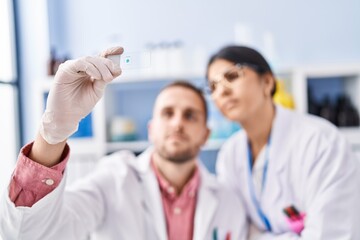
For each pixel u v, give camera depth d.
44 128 0.63
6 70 2.23
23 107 2.28
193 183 1.13
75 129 0.66
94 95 0.65
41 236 0.73
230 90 1.14
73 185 1.04
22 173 0.65
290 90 2.08
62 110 0.63
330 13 2.20
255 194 1.23
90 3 2.30
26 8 2.27
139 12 2.28
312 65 1.94
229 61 1.16
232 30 2.24
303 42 2.21
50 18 2.30
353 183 1.04
